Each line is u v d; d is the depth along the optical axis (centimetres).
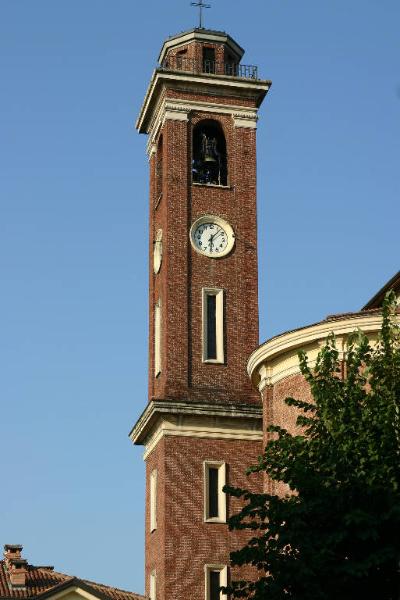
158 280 6316
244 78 6438
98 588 6619
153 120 6675
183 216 6197
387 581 2953
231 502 5688
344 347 4562
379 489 2944
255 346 6084
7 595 6397
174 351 5959
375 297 5391
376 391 3167
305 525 3008
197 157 6444
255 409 5806
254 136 6450
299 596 2955
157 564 5659
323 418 3156
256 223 6294
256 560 3077
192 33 6644
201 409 5753
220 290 6128
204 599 5494
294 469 3062
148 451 6078
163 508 5616
